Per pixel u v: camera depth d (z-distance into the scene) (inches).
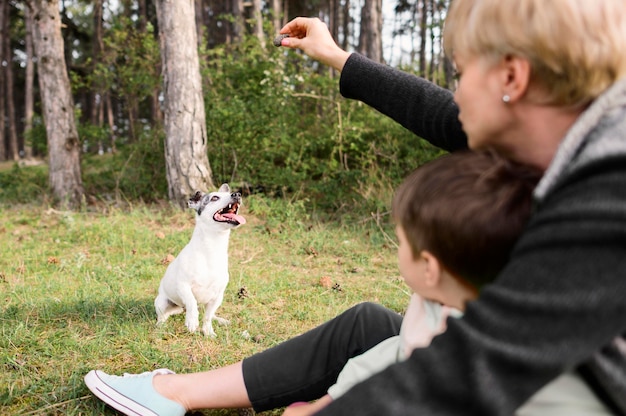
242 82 388.8
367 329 74.6
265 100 365.4
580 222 33.1
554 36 36.8
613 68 37.4
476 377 33.1
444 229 41.7
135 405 81.5
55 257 223.0
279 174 357.7
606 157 33.8
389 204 327.0
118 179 383.2
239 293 177.9
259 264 230.4
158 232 271.0
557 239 33.7
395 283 205.0
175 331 142.8
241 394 77.3
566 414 37.2
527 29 37.5
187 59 332.5
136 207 341.1
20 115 1429.6
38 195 397.1
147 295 175.6
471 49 41.6
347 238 279.0
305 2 1021.8
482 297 35.9
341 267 231.0
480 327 34.6
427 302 52.6
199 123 336.8
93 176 445.1
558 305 32.3
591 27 36.5
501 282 35.4
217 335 140.3
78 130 449.4
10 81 1043.9
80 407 95.7
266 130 371.2
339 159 401.7
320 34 84.6
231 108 359.6
